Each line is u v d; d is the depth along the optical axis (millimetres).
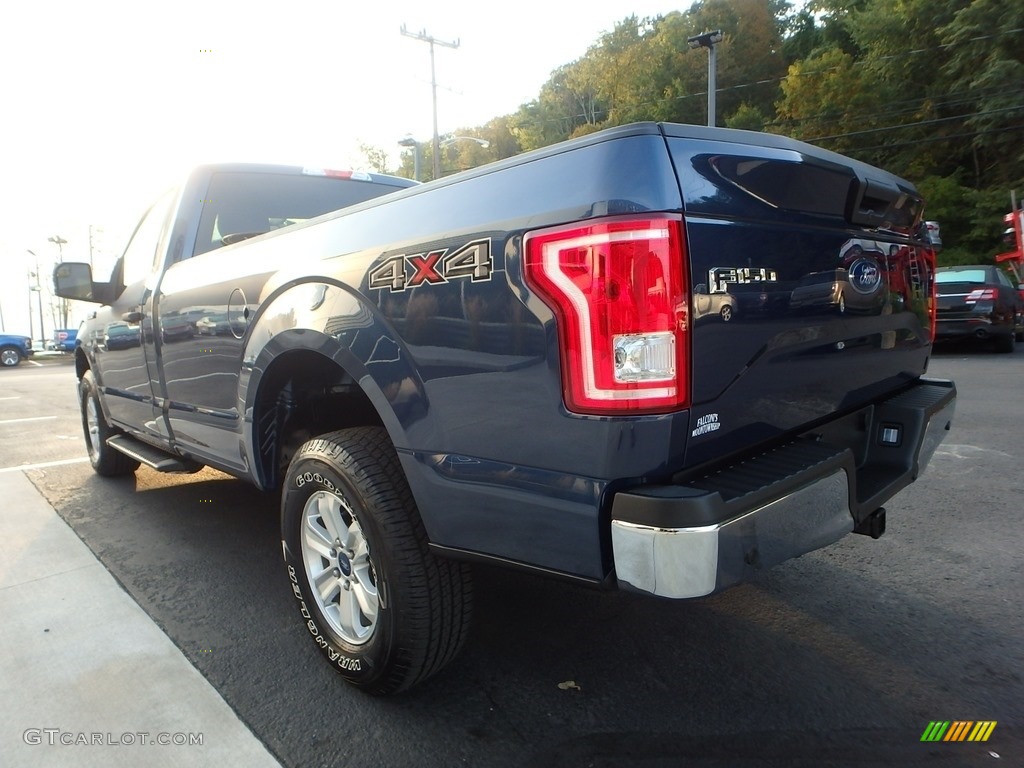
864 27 31266
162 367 3744
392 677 2285
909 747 2121
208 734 2256
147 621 3051
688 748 2137
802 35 44156
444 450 2029
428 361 2037
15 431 8352
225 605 3207
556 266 1719
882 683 2467
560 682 2520
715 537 1626
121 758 2143
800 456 2061
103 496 5035
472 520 1997
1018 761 2049
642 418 1663
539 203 1784
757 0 43875
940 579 3260
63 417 9703
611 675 2559
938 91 29719
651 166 1680
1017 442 5676
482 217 1901
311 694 2475
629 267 1638
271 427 2936
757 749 2127
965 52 27609
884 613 2965
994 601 3037
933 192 28062
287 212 4320
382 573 2197
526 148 58375
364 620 2461
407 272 2086
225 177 4133
